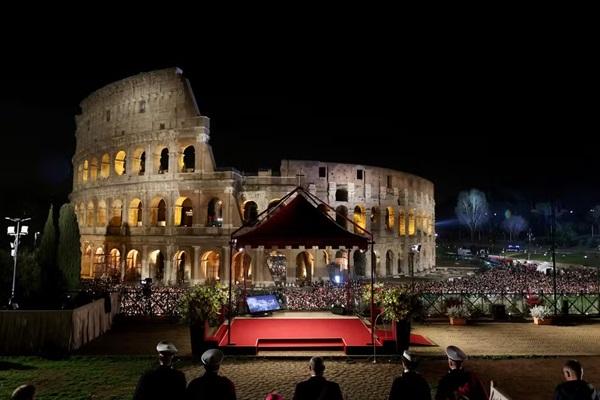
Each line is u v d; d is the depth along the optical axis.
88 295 33.12
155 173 73.38
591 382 19.81
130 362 22.73
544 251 153.75
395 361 23.00
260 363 22.62
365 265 83.38
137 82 76.25
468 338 28.23
